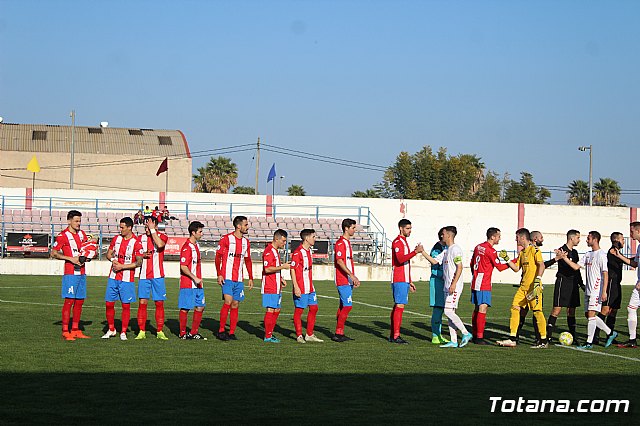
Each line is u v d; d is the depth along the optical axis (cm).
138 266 1324
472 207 4506
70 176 5191
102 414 780
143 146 5956
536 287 1352
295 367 1076
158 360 1109
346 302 1384
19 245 3462
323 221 4338
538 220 4562
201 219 4172
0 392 875
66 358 1109
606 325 1395
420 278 3591
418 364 1127
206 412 796
